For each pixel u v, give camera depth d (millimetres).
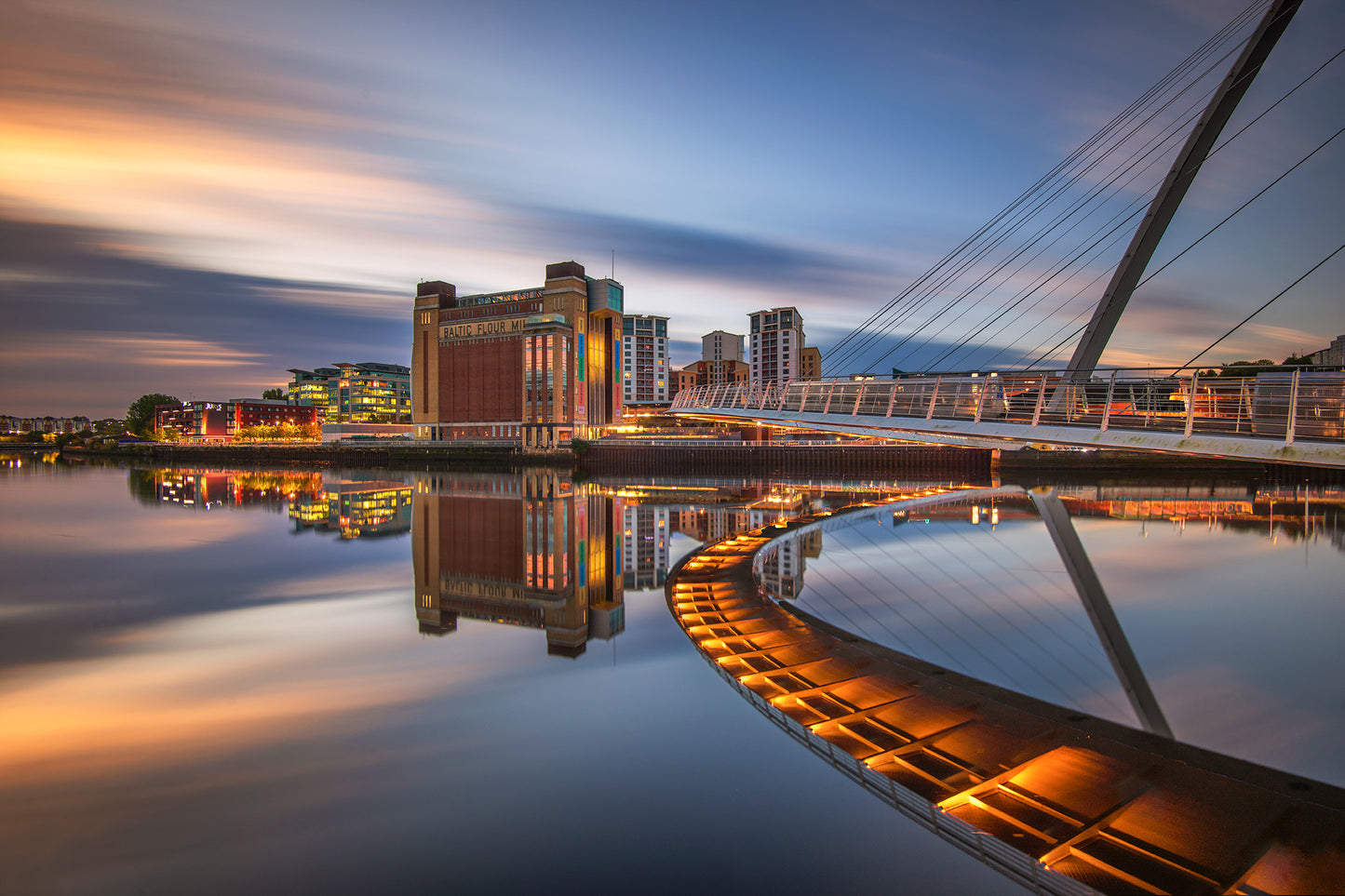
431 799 8062
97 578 23141
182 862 6863
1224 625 14812
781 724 9906
